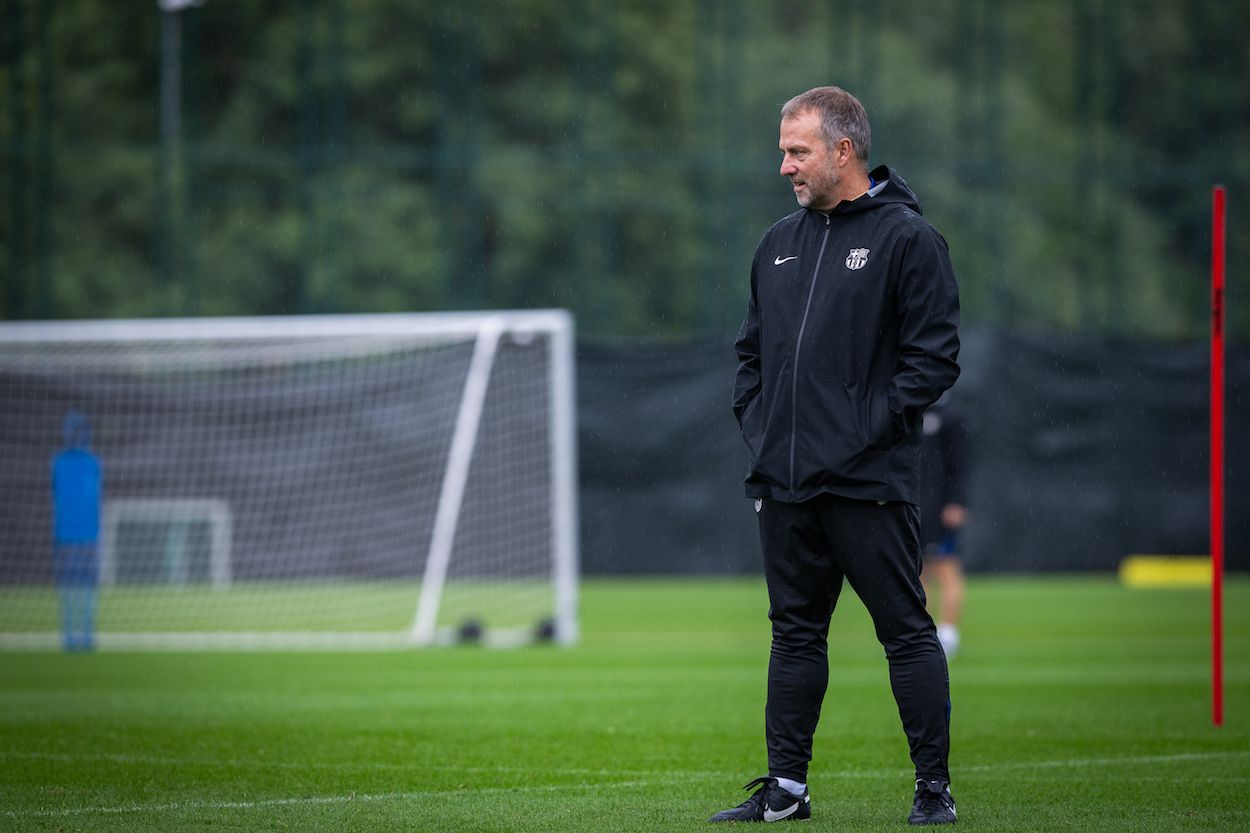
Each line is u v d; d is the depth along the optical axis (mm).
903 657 16578
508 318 47188
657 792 19141
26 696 30203
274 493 61938
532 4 90750
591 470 63594
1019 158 93750
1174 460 66812
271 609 56062
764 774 20734
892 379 16344
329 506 61969
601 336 84688
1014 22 95188
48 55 82625
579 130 83938
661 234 87125
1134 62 93125
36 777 20141
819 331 16406
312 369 63406
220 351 61406
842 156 16500
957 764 21469
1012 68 95188
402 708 28328
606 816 17234
